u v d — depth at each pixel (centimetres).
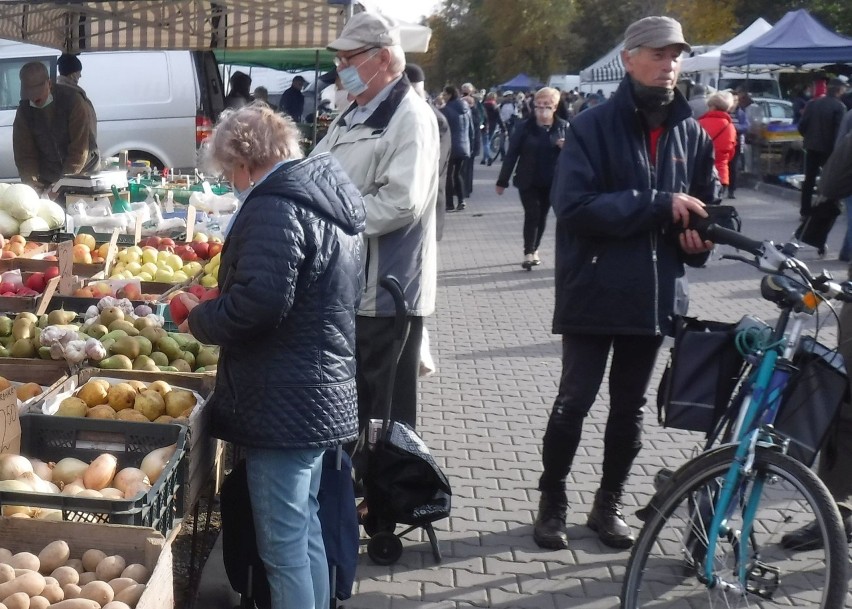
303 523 310
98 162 898
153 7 859
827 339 761
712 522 318
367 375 432
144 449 323
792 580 352
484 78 7556
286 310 285
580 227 372
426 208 426
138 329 423
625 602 335
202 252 637
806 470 304
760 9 4209
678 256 388
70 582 254
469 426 586
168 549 265
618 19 6266
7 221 648
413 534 435
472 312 911
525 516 457
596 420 600
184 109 1307
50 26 1015
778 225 1459
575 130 382
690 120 395
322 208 291
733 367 349
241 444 298
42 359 397
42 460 327
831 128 1325
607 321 382
